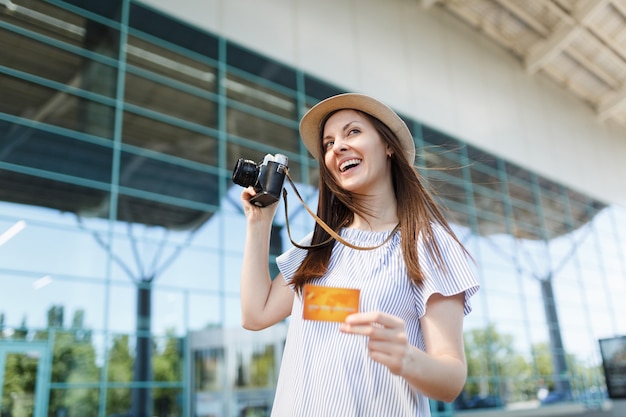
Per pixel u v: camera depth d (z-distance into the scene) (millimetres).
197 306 8094
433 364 865
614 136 19344
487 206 13586
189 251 8336
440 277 1079
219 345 8062
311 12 11227
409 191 1239
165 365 7504
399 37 12961
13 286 6672
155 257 7961
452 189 12820
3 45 7609
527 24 15180
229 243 8820
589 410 13344
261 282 1293
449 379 882
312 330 1098
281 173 1278
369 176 1229
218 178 9094
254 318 1274
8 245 6785
